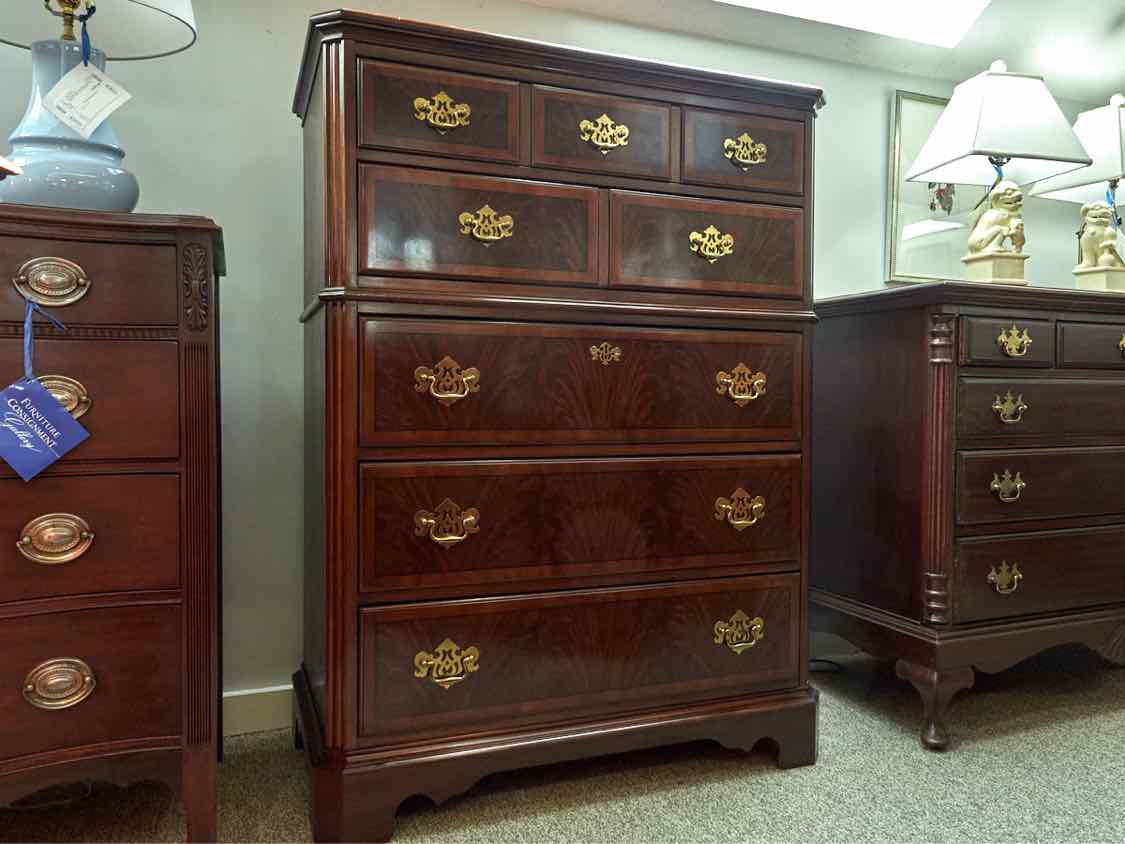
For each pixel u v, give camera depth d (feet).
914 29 7.14
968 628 5.27
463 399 4.14
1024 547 5.43
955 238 7.74
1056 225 8.42
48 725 3.46
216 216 5.34
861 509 5.82
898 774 4.83
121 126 5.10
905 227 7.52
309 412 4.91
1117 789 4.64
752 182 4.76
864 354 5.79
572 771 4.87
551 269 4.31
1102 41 7.57
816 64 7.12
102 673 3.54
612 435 4.46
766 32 6.73
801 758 4.92
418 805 4.44
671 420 4.59
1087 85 8.14
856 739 5.35
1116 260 6.38
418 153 4.04
